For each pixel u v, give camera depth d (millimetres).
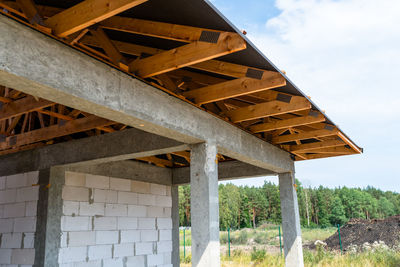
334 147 7480
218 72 3797
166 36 3084
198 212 4230
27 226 5852
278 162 6676
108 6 2469
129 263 6918
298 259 6707
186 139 4320
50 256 5500
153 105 3645
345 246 17047
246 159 5715
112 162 7000
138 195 7484
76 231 6004
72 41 2883
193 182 4387
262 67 3635
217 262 4078
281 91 4504
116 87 3227
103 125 5160
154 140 4980
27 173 6188
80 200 6199
